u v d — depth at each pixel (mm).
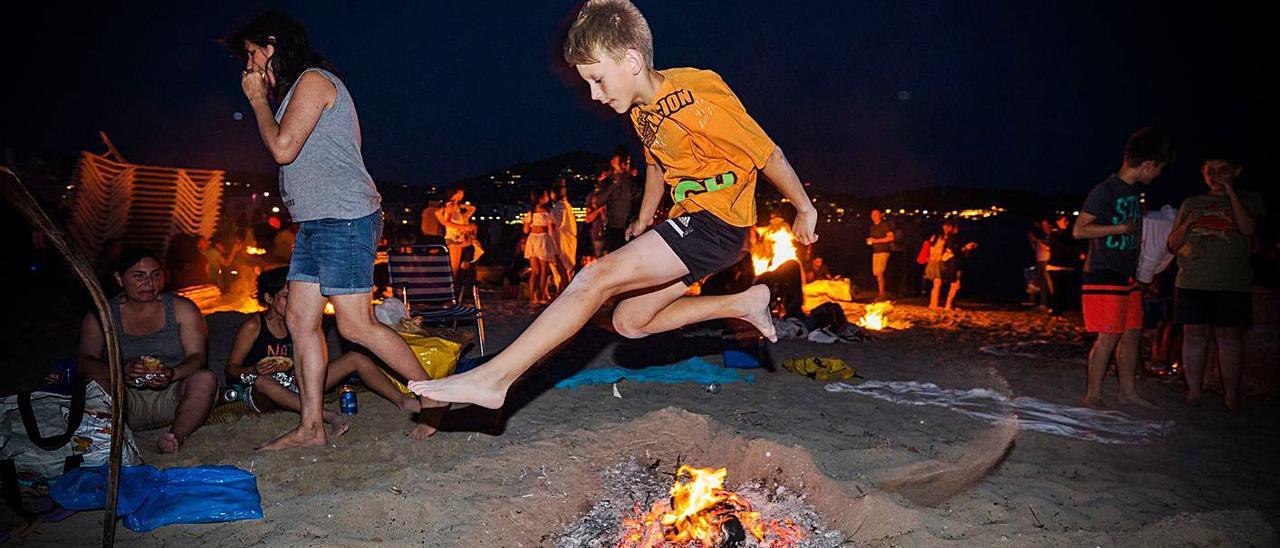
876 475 3926
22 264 10719
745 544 3244
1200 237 5887
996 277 21031
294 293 4309
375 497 3561
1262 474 4430
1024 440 4973
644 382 6305
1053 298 12453
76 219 11805
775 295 9570
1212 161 5844
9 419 3604
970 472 4156
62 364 4449
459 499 3637
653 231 2951
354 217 4152
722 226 2947
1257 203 5855
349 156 4145
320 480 3957
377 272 11703
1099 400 5965
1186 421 5543
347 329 4293
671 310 3293
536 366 6840
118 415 2996
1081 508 3748
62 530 3320
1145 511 3775
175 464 4152
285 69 4062
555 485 3854
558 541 3447
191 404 4516
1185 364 6090
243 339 5188
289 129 3922
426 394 2854
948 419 5426
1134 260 5828
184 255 12211
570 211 12570
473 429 4863
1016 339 9578
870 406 5742
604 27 2801
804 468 3914
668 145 2949
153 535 3299
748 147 2854
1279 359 6434
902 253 15961
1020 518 3613
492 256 20047
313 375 4422
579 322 2859
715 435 4461
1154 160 5512
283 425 4863
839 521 3535
